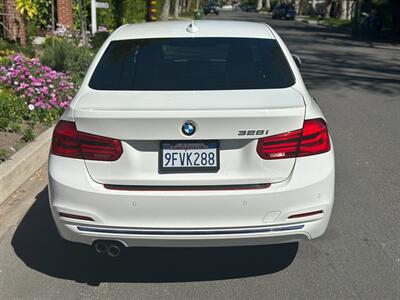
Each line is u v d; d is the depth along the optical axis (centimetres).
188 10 8562
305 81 1369
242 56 420
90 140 336
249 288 372
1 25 1429
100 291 369
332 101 1083
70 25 1706
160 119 325
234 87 386
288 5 6181
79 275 391
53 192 345
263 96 363
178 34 447
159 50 425
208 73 400
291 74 406
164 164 333
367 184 582
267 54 424
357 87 1275
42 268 401
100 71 407
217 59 416
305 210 340
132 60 415
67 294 365
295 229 341
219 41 437
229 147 333
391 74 1533
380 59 1944
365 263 408
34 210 502
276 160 335
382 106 1032
